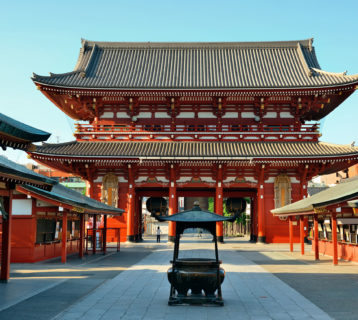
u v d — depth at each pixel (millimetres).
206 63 59469
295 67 57312
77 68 58156
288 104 53531
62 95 52031
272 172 51688
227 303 15172
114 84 53094
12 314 13102
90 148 50438
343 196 23156
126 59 60781
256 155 47531
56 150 48562
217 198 50969
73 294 16625
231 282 20188
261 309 14156
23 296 16016
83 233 32625
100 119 53969
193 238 66562
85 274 22594
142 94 50750
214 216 15469
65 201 25516
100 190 52062
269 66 58031
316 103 53062
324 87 48969
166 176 51719
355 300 15742
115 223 51594
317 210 27344
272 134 52031
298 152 48688
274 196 51031
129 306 14539
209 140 52188
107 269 24969
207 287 14875
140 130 53188
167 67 58719
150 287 18500
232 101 53250
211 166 51406
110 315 13172
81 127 53344
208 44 62469
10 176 16141
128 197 51438
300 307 14492
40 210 28109
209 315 13234
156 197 54500
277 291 17672
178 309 14102
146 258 32344
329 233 34781
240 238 66938
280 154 47719
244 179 51375
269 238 50406
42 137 15688
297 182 51375
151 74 56844
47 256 30312
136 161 48062
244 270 24922
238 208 53562
